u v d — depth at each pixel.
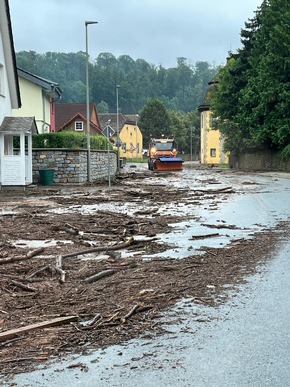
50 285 6.97
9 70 27.03
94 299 6.27
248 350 4.67
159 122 120.38
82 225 12.27
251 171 48.38
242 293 6.47
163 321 5.46
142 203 17.98
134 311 5.73
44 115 43.25
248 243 9.95
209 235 10.85
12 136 27.50
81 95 137.62
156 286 6.81
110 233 11.36
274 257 8.61
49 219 13.40
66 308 5.93
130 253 9.16
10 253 9.02
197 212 15.12
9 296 6.45
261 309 5.82
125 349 4.72
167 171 49.22
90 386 4.02
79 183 28.70
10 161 24.48
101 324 5.34
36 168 28.78
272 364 4.37
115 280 7.19
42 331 5.17
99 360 4.49
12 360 4.50
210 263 8.21
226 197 20.08
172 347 4.76
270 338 4.95
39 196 21.05
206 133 87.31
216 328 5.24
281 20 45.53
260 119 47.84
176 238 10.65
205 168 61.66
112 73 151.12
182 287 6.74
